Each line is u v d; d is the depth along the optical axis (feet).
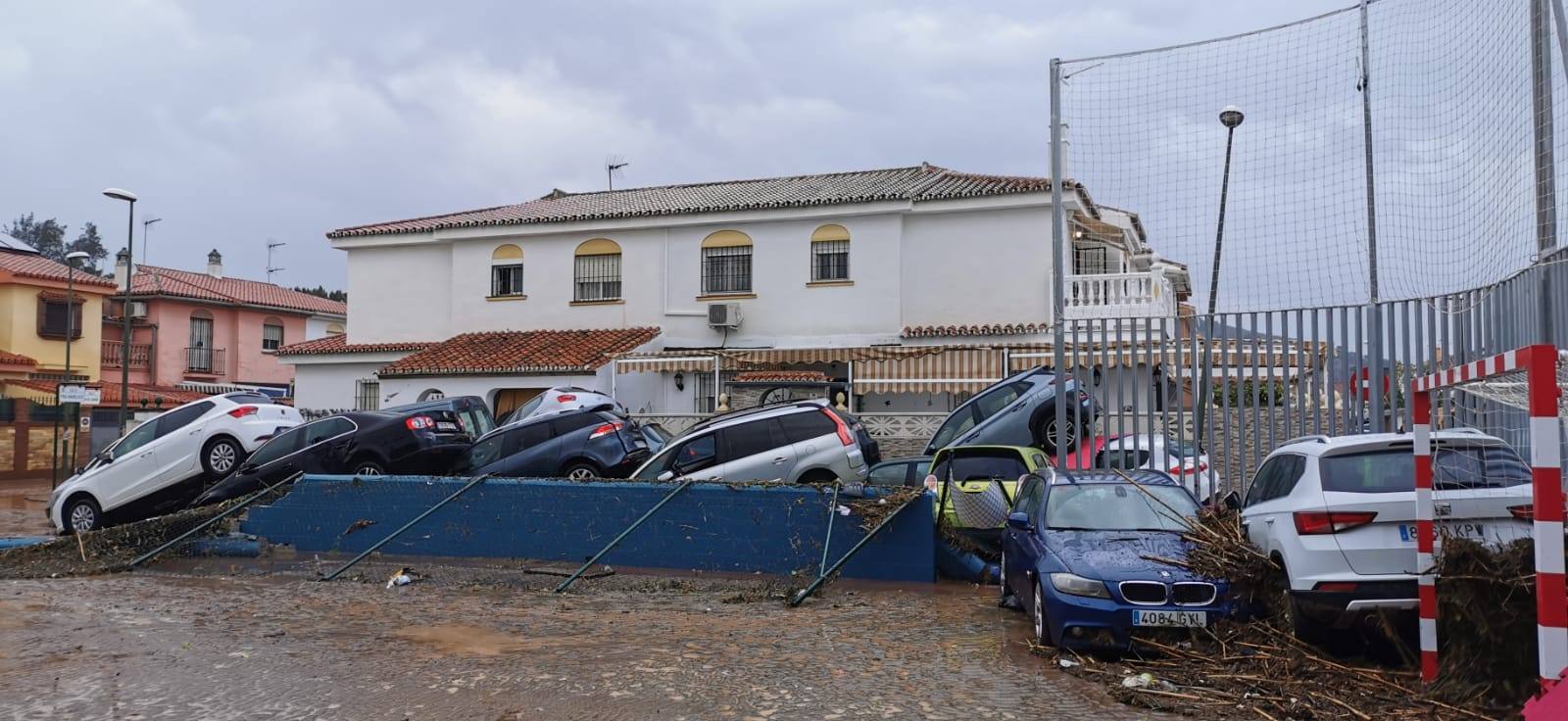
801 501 47.98
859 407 88.84
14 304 133.28
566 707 24.86
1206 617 28.91
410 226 112.57
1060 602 29.68
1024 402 58.44
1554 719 17.87
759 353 90.94
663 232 101.55
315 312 178.09
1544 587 19.48
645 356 92.32
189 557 53.62
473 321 107.14
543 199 127.13
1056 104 42.22
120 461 65.00
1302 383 38.14
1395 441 27.63
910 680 27.48
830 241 96.99
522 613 38.29
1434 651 24.26
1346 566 26.35
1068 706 24.82
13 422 115.96
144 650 31.55
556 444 61.46
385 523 54.65
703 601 41.01
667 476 55.47
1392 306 36.24
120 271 159.43
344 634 34.19
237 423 65.98
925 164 114.73
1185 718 23.72
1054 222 42.16
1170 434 44.16
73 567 50.57
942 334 91.45
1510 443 28.91
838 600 41.14
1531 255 29.43
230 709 24.94
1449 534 25.21
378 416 62.54
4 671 28.86
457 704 25.18
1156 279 83.41
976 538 46.24
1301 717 23.30
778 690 26.48
